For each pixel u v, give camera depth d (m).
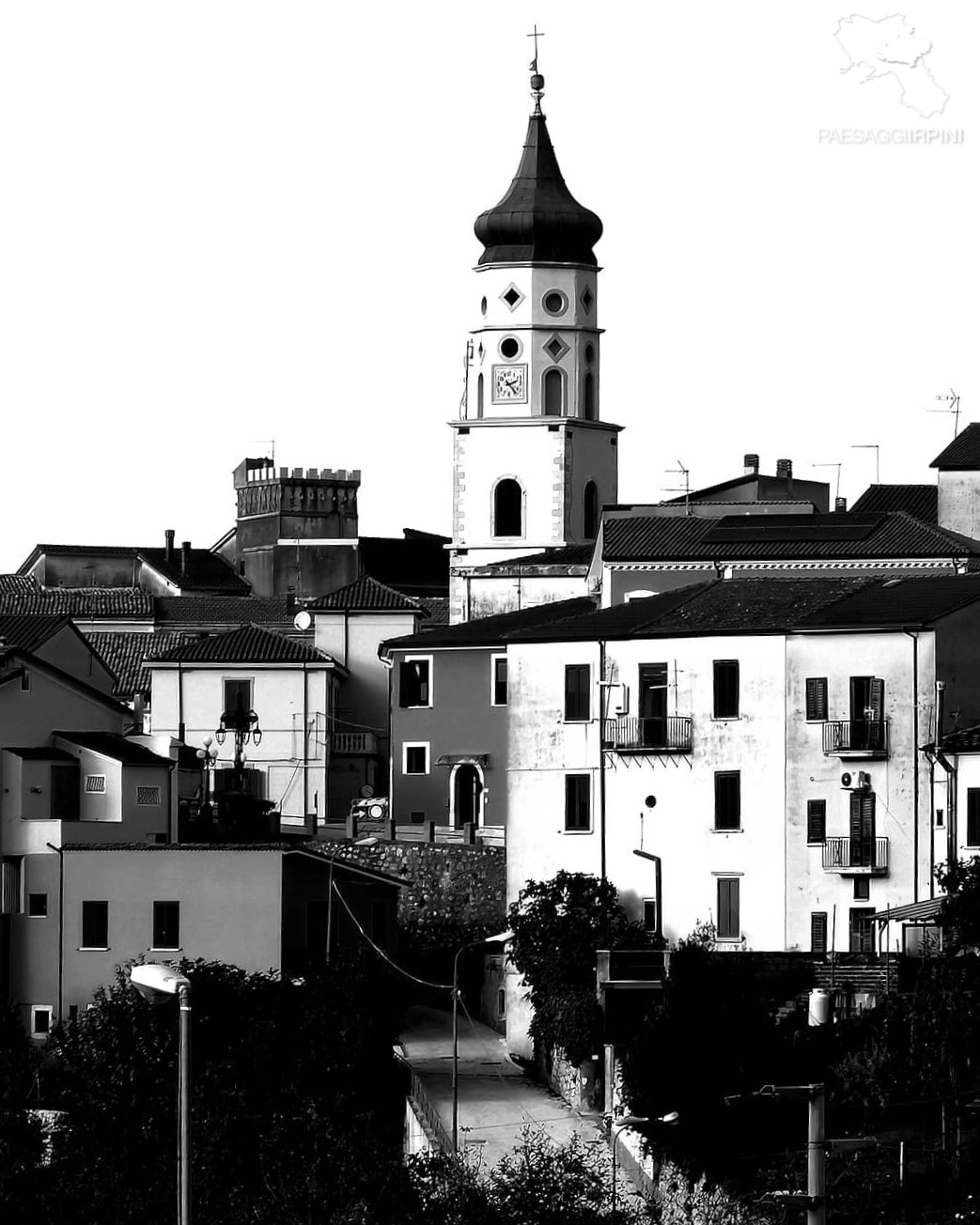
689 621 127.94
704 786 125.69
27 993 121.88
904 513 159.00
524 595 181.88
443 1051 122.06
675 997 104.31
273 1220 87.69
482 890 135.12
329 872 122.25
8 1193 92.06
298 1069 106.06
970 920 104.94
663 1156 96.75
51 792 128.12
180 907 121.06
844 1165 92.38
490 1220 87.50
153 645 185.25
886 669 122.31
